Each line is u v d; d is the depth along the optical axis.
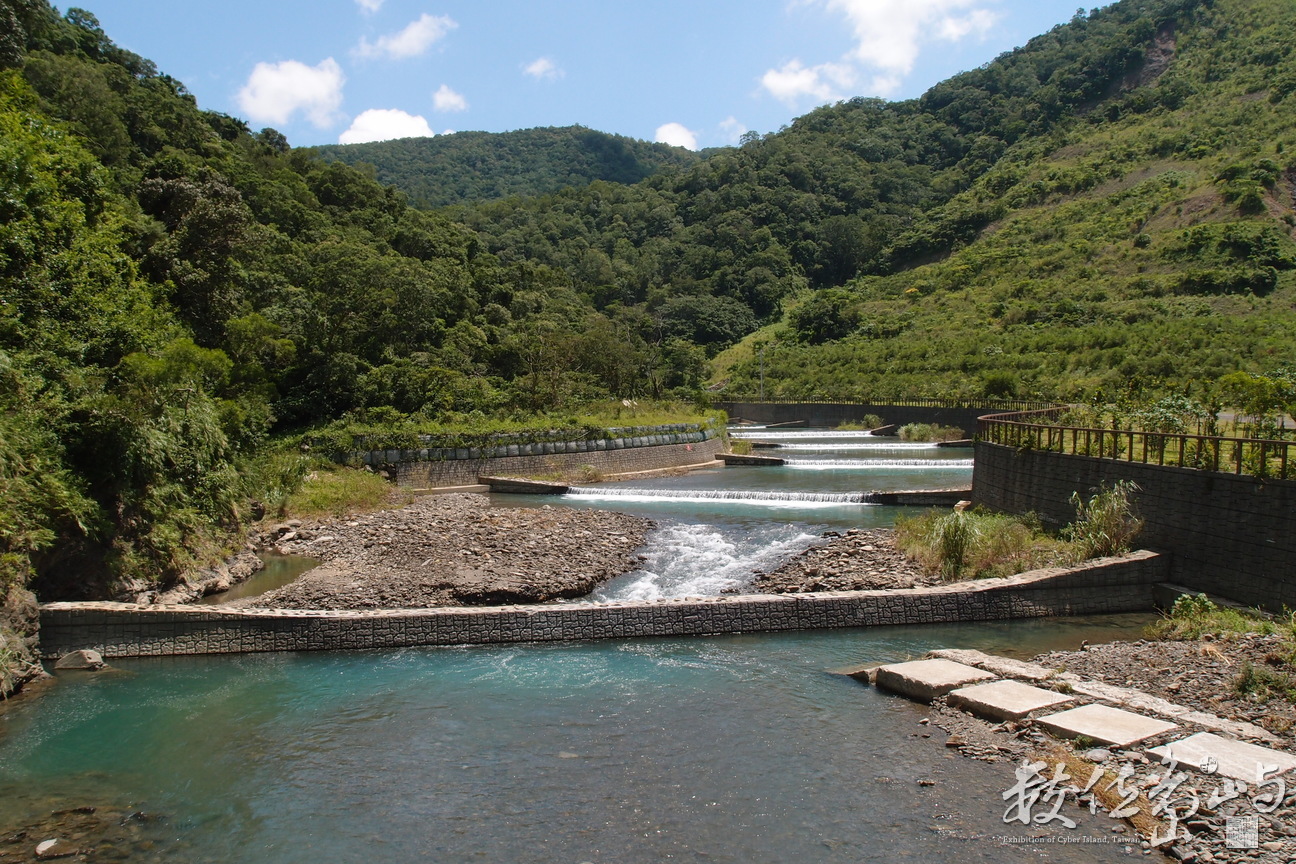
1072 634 16.28
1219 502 17.41
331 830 9.47
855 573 19.94
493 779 10.59
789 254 154.12
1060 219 112.81
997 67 196.50
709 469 45.78
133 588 17.81
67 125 41.28
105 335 23.22
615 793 10.14
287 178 80.69
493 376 59.94
